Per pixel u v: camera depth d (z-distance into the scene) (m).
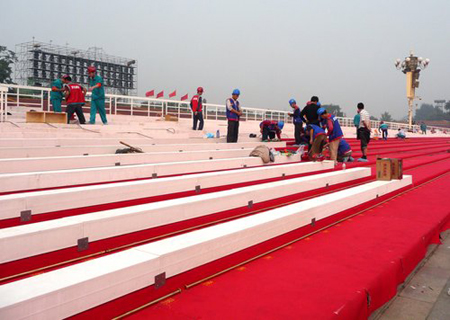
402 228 4.84
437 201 6.76
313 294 2.80
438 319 2.98
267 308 2.56
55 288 2.09
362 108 11.12
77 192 4.12
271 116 26.19
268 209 5.52
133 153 7.88
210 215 4.56
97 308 2.28
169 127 14.70
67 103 12.05
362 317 2.82
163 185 5.09
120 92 65.25
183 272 2.88
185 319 2.39
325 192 7.05
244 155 10.17
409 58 41.66
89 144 9.35
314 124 9.88
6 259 2.78
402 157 14.52
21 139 8.20
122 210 3.76
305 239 4.36
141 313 2.48
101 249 3.41
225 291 2.85
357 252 3.86
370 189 6.14
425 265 4.25
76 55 59.06
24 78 55.62
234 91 11.82
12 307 1.88
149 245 2.94
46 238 3.01
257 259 3.64
